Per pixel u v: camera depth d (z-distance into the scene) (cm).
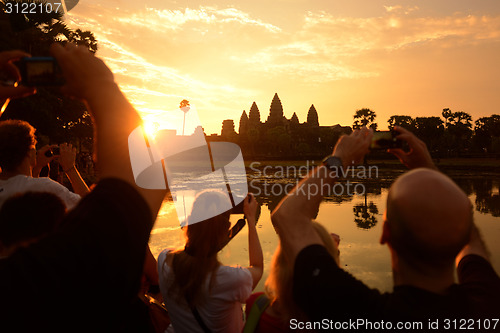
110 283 57
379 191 2417
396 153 94
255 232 178
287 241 87
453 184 77
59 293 53
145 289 218
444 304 75
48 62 65
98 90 65
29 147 199
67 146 239
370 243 973
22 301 51
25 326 52
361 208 1644
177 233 973
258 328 134
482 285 87
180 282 164
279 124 14625
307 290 80
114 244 57
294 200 89
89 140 2686
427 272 76
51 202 115
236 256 761
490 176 4250
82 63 65
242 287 167
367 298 77
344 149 90
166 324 190
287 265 121
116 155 63
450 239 71
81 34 1761
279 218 89
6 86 64
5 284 50
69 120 2136
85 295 55
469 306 76
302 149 10962
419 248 73
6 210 110
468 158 8081
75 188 234
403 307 75
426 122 7731
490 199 2047
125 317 65
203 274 162
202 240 161
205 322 165
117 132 63
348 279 80
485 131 9081
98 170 64
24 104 1484
